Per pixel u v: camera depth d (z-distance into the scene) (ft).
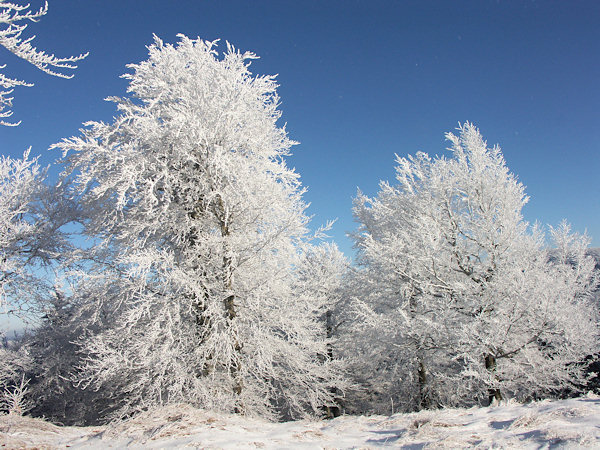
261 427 16.88
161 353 26.53
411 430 13.92
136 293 29.43
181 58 33.40
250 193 30.53
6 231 39.86
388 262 37.01
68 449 15.40
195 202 31.68
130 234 29.43
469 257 36.96
